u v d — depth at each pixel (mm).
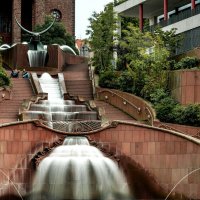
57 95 55156
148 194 36500
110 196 35812
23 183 36000
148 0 70812
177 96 48188
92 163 35406
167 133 36594
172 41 59969
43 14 88688
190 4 70312
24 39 88250
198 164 35906
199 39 60875
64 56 67500
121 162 36750
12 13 88125
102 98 54250
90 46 68188
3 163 35844
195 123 44375
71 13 92562
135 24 81875
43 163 35812
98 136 37219
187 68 52750
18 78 57781
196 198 35969
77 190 35125
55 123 42594
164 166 36531
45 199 35500
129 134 36938
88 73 62531
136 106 50344
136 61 54062
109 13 66438
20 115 45875
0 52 68000
